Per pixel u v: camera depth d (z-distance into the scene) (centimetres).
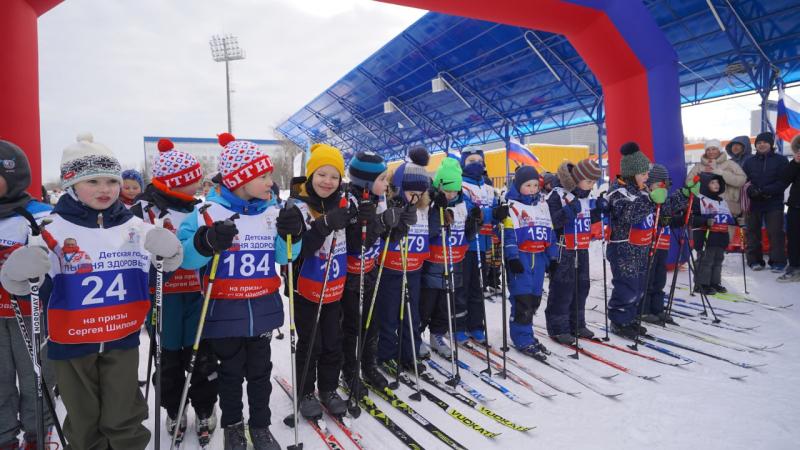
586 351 373
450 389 302
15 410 214
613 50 641
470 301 407
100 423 189
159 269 190
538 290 367
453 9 554
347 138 2767
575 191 387
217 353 219
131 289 193
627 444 238
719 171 656
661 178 418
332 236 254
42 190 414
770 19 941
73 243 180
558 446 236
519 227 358
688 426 254
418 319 335
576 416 269
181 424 249
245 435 233
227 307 213
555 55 1262
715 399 286
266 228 224
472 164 430
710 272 546
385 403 286
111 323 186
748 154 719
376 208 277
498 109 1747
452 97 1755
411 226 319
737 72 1120
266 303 222
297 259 269
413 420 262
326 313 262
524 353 369
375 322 302
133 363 194
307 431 252
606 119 709
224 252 212
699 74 1248
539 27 624
